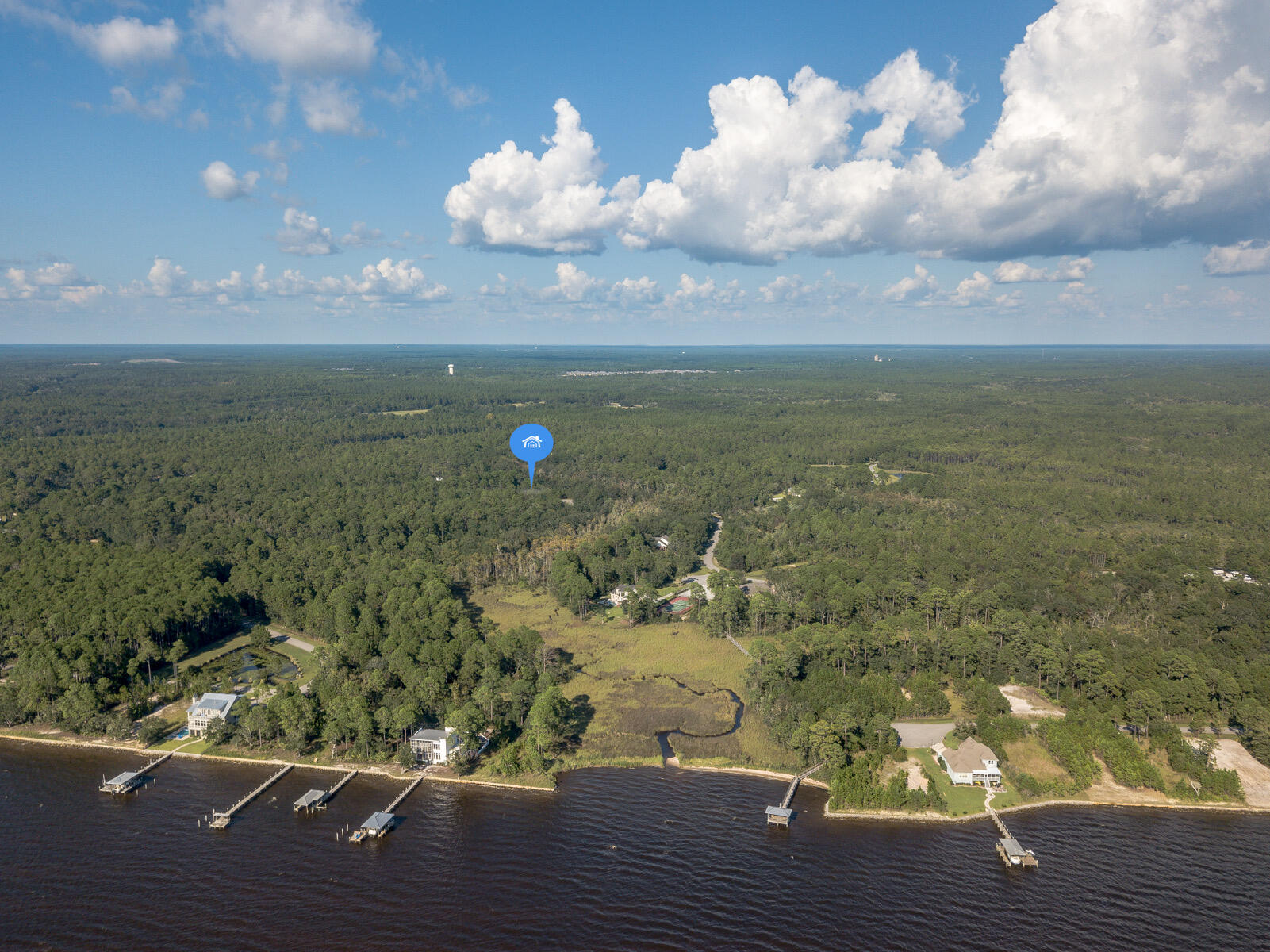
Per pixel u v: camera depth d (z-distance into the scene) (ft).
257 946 333.83
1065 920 350.84
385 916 352.08
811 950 333.21
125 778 449.89
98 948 332.19
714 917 352.08
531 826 419.13
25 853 392.27
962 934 342.44
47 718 514.68
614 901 361.92
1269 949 336.08
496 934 341.62
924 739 498.28
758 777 469.16
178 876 377.09
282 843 401.90
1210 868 385.29
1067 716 501.56
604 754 492.13
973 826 418.31
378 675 540.93
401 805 436.76
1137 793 444.96
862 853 396.78
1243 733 492.13
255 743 493.77
